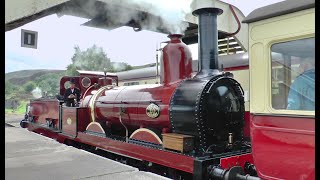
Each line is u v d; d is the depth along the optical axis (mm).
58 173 4266
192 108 5086
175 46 6004
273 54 3518
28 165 4727
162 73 6188
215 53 5562
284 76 3404
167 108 5648
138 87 6941
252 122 3652
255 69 3664
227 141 5387
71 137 8578
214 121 5191
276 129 3381
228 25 9602
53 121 10094
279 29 3438
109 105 7371
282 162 3301
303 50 3256
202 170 4672
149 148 5785
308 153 3082
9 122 18266
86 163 4871
